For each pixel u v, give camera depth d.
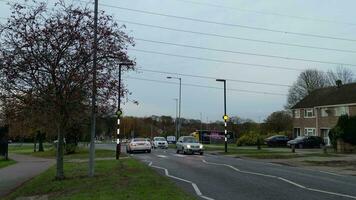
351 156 37.72
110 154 41.69
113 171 21.91
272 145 65.06
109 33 18.12
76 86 17.69
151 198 12.62
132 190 14.38
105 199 12.68
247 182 17.70
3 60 16.94
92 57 18.02
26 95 17.34
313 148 57.00
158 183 16.22
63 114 18.11
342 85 68.25
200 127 122.56
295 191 15.05
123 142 106.69
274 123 90.38
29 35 16.97
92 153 19.88
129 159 32.28
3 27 17.02
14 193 17.27
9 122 18.69
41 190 16.94
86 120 20.06
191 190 15.33
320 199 13.23
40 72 17.39
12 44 17.08
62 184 17.52
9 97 17.31
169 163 28.44
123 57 18.64
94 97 18.56
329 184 17.11
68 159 36.00
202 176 20.08
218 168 24.38
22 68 17.03
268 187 16.14
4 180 22.05
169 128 125.38
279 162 30.94
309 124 67.69
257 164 28.03
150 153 44.22
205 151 47.91
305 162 30.83
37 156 44.16
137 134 123.25
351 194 14.30
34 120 18.33
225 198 13.45
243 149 51.94
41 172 25.42
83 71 17.66
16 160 36.84
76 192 14.79
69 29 17.31
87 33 17.78
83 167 25.39
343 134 46.94
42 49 17.20
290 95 97.56
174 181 17.95
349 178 19.72
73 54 17.52
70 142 45.66
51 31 17.06
